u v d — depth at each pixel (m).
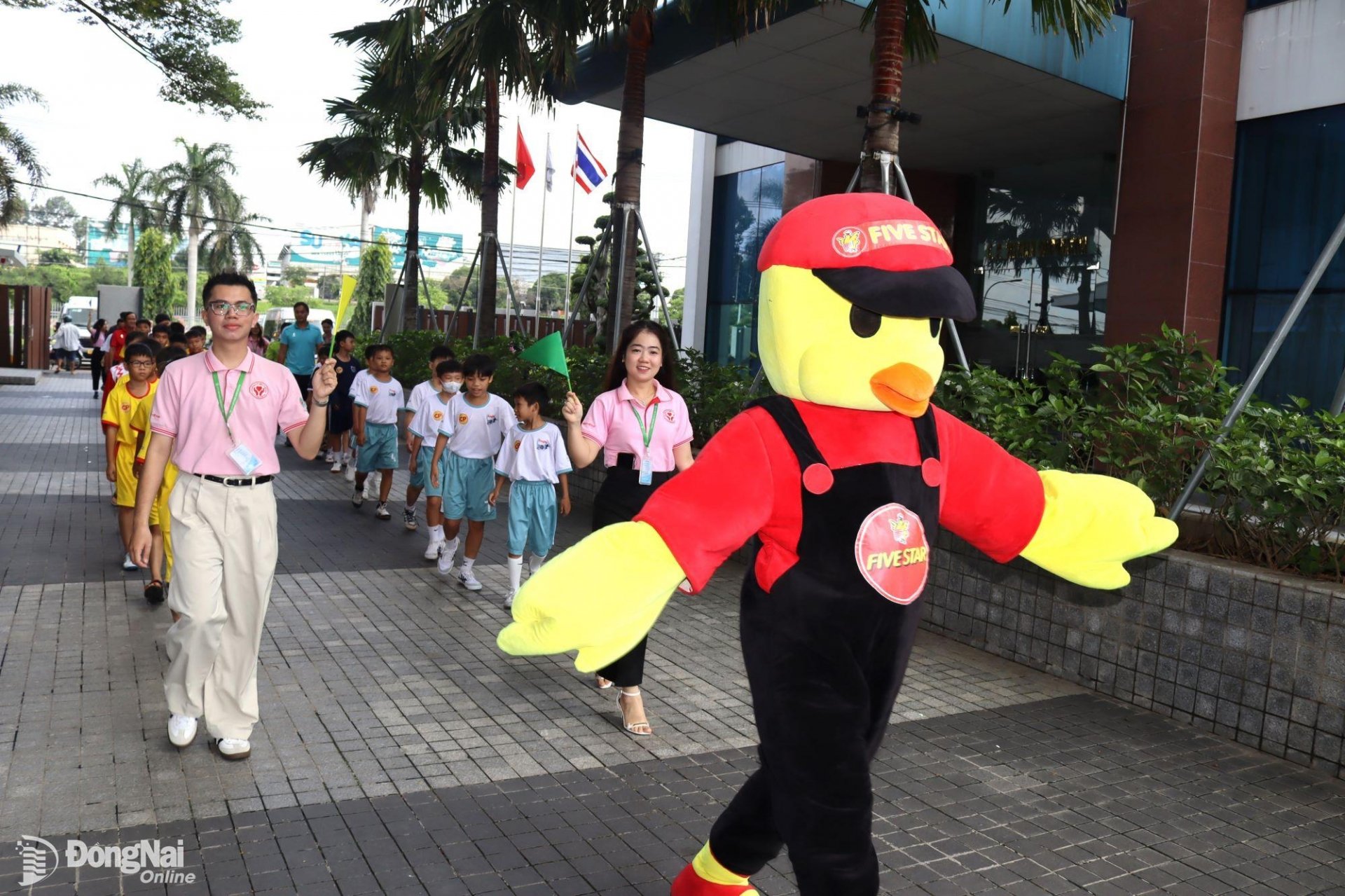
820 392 2.48
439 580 7.48
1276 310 11.88
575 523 9.88
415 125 18.22
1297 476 4.80
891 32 8.10
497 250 17.20
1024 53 11.25
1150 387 5.92
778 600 2.48
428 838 3.56
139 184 58.38
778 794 2.46
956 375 6.79
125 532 7.11
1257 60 11.80
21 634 5.65
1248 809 4.04
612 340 12.13
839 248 2.49
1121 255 12.62
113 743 4.24
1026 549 2.83
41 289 30.44
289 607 6.55
